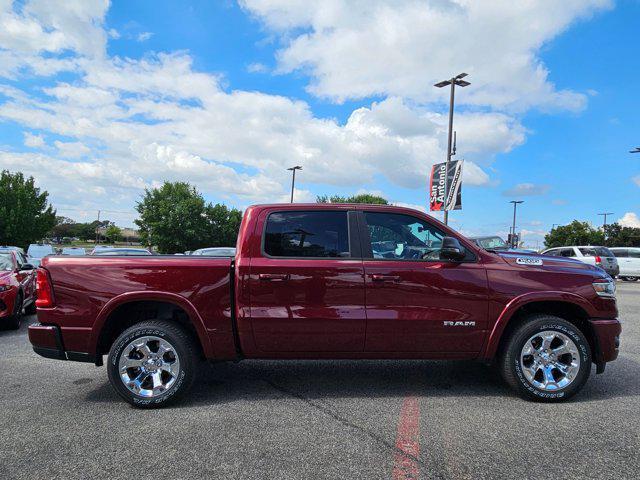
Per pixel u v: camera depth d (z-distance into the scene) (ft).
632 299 45.57
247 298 13.82
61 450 10.57
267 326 13.78
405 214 14.82
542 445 10.78
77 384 15.85
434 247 14.67
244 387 15.38
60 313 13.74
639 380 16.25
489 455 10.27
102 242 391.65
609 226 195.21
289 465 9.81
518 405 13.57
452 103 65.41
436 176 66.44
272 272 13.87
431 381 16.03
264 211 14.61
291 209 14.66
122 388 13.32
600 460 10.03
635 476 9.36
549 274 14.35
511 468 9.68
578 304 14.19
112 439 11.16
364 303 13.91
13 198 141.59
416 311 13.92
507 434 11.41
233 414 12.84
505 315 14.02
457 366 18.08
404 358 14.24
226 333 13.93
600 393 14.76
